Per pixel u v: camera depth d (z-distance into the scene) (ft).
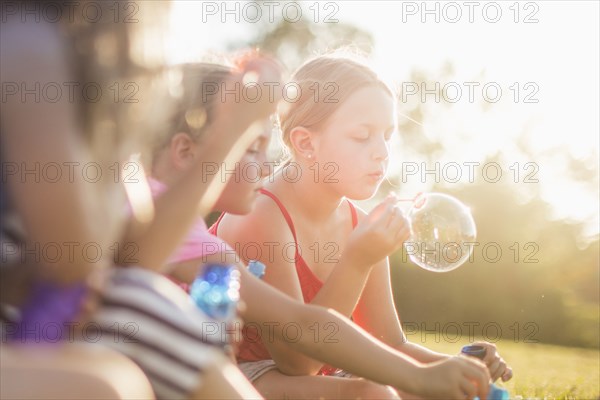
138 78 4.24
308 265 8.82
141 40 4.17
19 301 4.13
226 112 5.22
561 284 45.93
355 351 6.44
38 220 3.76
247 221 8.63
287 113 8.88
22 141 3.72
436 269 9.00
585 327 40.50
